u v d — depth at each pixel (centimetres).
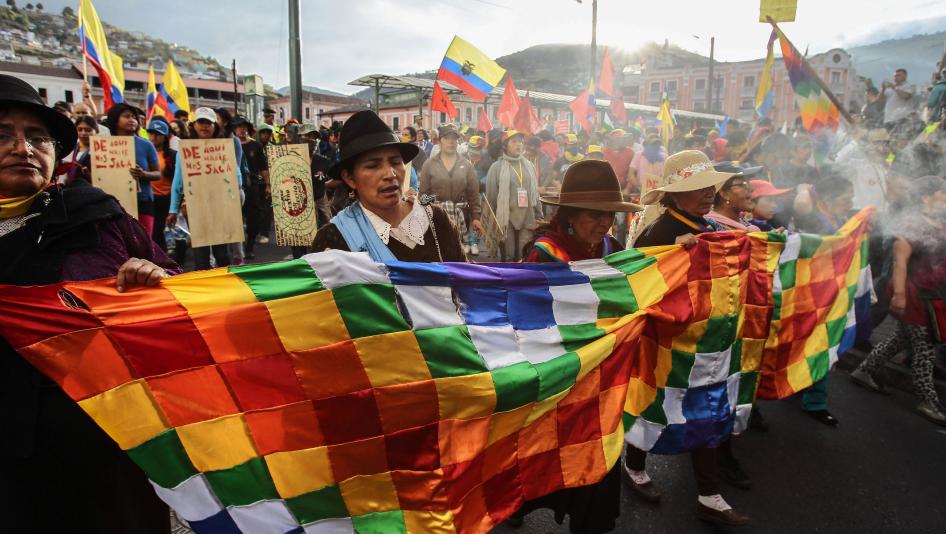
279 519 191
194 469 181
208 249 666
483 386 220
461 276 225
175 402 179
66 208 177
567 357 245
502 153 776
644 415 297
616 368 264
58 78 5403
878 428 419
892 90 1157
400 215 240
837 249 379
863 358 521
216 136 814
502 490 233
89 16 845
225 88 7069
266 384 190
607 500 256
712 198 321
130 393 174
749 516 316
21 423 164
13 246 170
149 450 176
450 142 673
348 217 235
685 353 297
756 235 331
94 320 170
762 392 356
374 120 225
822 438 404
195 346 182
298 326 194
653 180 802
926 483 350
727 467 347
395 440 207
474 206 695
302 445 195
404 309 212
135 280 176
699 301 296
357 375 201
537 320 247
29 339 163
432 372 212
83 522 180
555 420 245
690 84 6450
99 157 598
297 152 677
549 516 314
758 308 327
